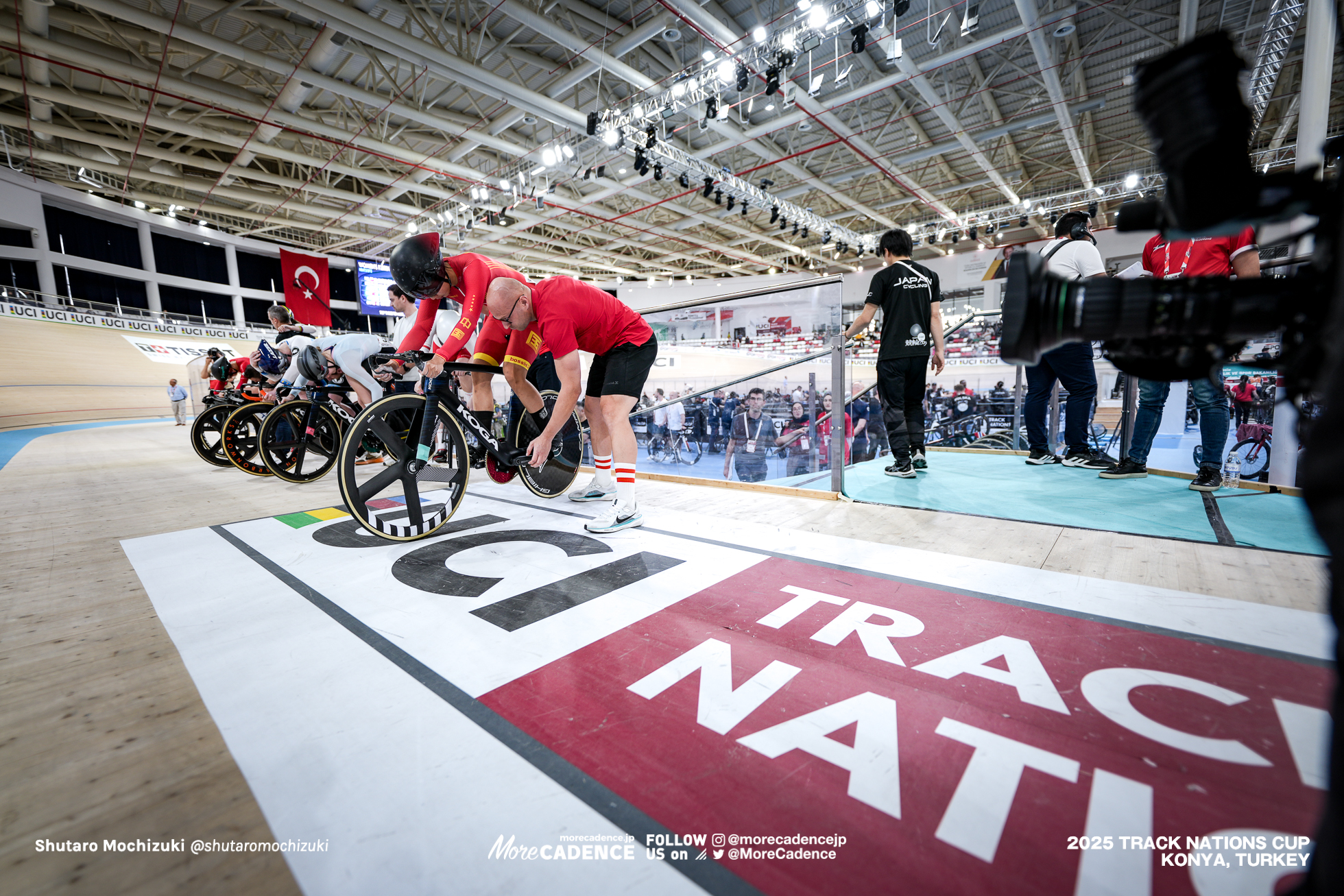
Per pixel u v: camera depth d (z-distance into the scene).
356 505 2.11
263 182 14.02
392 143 11.46
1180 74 0.56
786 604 1.50
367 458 4.41
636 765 0.88
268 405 4.27
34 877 0.69
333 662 1.24
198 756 0.93
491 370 2.52
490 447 2.62
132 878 0.69
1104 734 0.91
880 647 1.23
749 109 9.38
